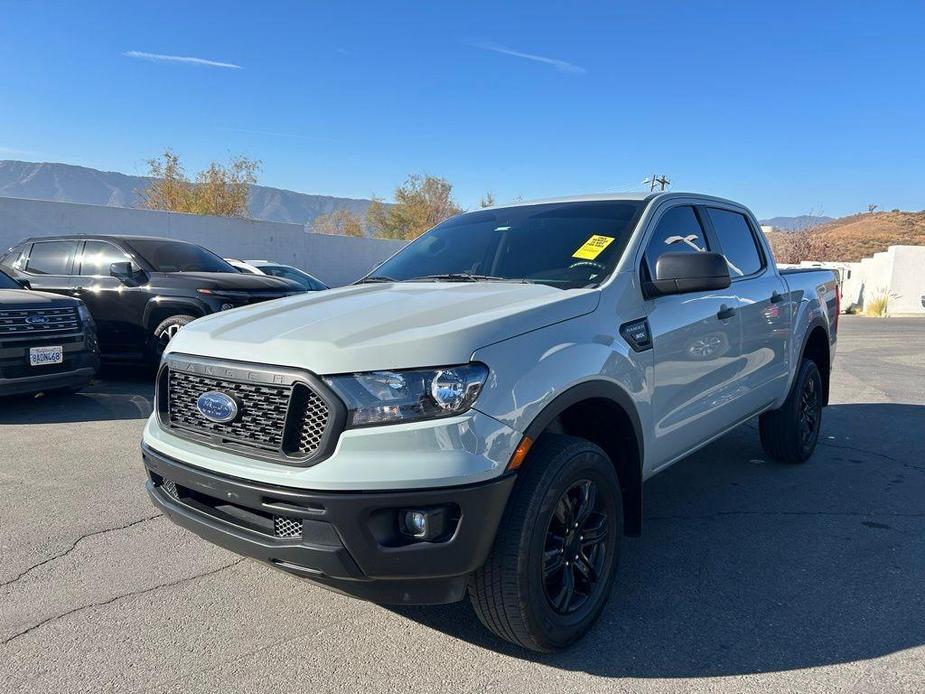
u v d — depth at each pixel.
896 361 11.88
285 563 2.54
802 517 4.40
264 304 3.41
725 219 4.63
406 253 4.36
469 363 2.49
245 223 22.39
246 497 2.56
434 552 2.41
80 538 3.93
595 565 3.03
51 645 2.86
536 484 2.59
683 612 3.17
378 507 2.36
